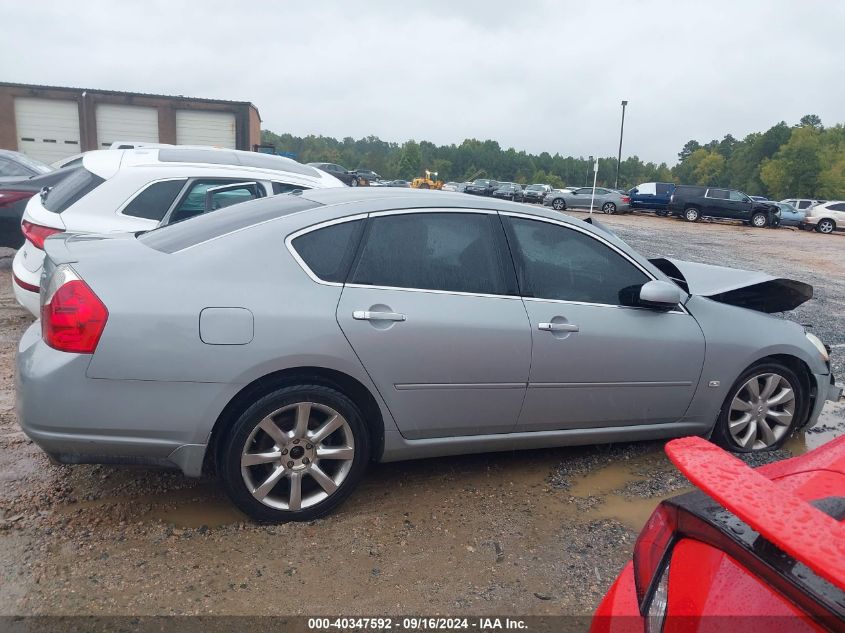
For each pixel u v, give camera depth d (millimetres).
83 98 30062
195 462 2875
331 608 2553
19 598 2500
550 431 3596
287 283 2973
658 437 3904
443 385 3225
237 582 2668
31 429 2734
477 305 3287
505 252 3443
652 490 3621
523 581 2773
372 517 3207
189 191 5617
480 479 3664
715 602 1368
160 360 2752
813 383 4234
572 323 3467
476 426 3389
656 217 34594
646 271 3781
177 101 31438
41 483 3371
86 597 2529
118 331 2713
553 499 3479
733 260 15711
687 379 3787
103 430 2748
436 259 3291
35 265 5188
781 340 4039
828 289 11781
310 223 3117
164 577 2672
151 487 3385
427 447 3326
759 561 1312
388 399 3137
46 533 2928
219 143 32500
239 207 3605
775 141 110500
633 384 3656
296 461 3041
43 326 2805
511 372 3340
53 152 30516
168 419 2795
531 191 43500
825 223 29469
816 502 1749
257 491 2992
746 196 30844
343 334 2980
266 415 2928
